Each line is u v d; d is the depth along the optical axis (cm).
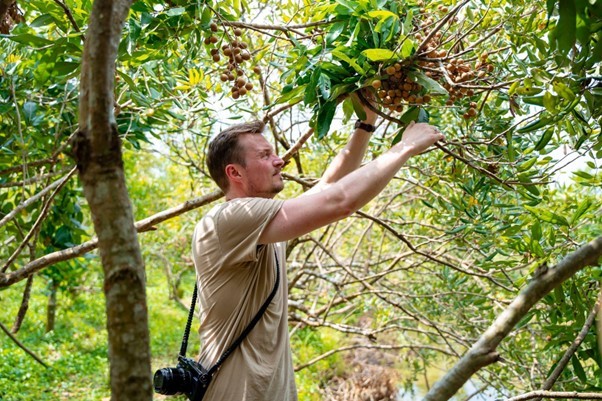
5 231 379
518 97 230
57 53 206
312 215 168
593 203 249
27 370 823
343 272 579
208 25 207
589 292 239
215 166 202
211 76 294
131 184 928
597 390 228
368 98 199
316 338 921
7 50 273
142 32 209
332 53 177
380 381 812
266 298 183
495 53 237
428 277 557
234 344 178
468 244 315
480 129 251
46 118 326
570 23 142
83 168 108
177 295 1281
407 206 534
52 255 263
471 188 255
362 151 214
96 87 107
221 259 178
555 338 245
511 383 426
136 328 106
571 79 174
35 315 1090
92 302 1237
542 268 131
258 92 360
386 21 179
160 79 270
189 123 311
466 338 466
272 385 178
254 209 173
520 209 255
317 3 232
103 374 877
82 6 218
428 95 190
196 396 178
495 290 430
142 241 908
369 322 914
